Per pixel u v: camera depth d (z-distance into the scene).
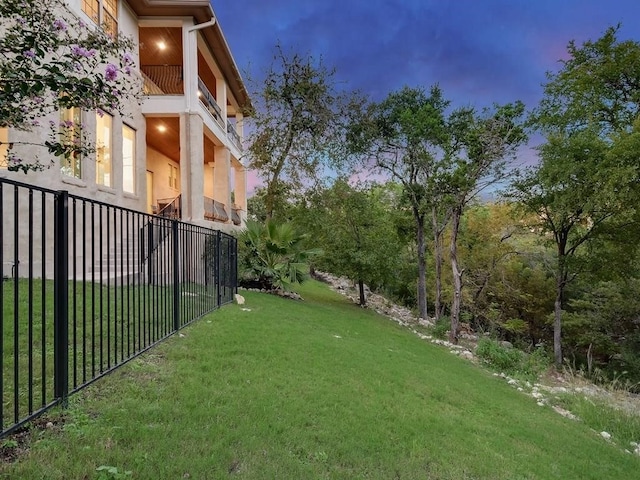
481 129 12.31
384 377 5.25
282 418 3.33
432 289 21.27
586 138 11.86
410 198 17.91
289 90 15.39
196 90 12.77
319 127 15.57
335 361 5.45
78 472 2.19
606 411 6.66
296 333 6.68
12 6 4.28
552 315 17.11
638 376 13.85
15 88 3.93
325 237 15.16
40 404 2.93
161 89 14.92
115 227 3.75
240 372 4.26
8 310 5.04
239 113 20.75
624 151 10.23
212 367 4.27
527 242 19.72
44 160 7.54
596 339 15.45
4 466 2.18
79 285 7.69
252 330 6.23
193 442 2.70
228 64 16.02
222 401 3.45
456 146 14.41
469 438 3.82
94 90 4.39
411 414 4.07
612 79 13.50
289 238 12.62
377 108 16.45
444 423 4.03
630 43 12.95
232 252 9.57
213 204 14.91
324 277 24.80
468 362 9.52
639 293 15.36
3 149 7.29
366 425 3.54
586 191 11.81
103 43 5.14
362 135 16.31
